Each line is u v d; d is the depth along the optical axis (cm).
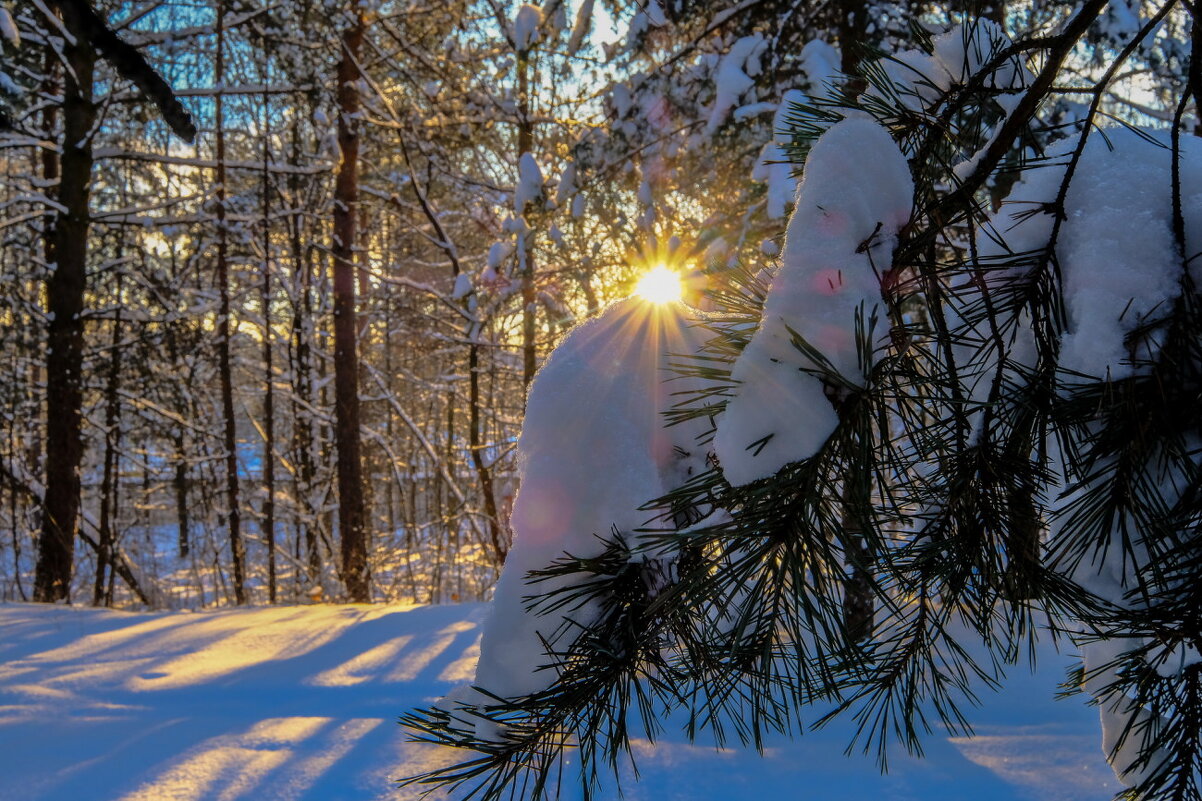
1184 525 87
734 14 586
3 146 887
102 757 345
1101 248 97
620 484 105
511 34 905
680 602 86
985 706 348
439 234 1063
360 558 1073
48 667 479
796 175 120
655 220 673
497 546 1059
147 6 942
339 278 1075
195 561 1508
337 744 353
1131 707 101
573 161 720
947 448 92
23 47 823
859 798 279
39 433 1388
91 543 1175
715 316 112
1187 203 97
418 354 1636
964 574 89
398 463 1523
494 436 1630
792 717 349
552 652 98
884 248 93
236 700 424
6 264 1214
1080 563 96
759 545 84
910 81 117
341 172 1067
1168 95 486
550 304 991
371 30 1129
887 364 87
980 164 102
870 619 94
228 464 1215
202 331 1251
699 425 111
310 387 1459
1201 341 90
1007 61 116
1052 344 98
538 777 94
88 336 1307
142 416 1291
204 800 305
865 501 82
